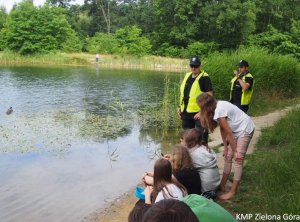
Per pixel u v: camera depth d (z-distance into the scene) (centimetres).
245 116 570
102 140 1188
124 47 5250
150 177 534
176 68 4509
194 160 571
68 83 2698
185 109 798
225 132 573
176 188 456
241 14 4725
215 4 4944
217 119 560
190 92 786
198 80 778
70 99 1992
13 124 1384
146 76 3338
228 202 578
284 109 1432
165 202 190
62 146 1105
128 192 755
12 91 2245
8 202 708
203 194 555
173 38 5278
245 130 564
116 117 1548
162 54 5300
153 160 983
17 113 1594
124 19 7238
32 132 1269
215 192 585
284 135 898
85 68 4166
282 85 1677
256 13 5081
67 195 743
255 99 1498
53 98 2016
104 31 7438
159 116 1559
